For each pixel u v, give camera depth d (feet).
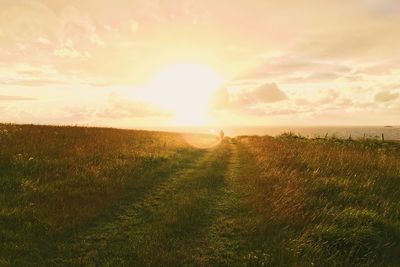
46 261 26.45
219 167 67.36
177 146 95.86
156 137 111.96
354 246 29.73
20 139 69.72
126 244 29.84
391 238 31.73
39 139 72.90
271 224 34.65
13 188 40.93
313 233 31.63
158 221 35.40
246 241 31.30
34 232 30.53
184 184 51.39
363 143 115.44
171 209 38.88
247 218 36.63
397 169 58.65
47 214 34.37
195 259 27.61
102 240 30.71
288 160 67.92
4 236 29.22
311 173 55.31
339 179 50.60
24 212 33.86
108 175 50.78
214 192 47.32
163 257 27.27
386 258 29.07
